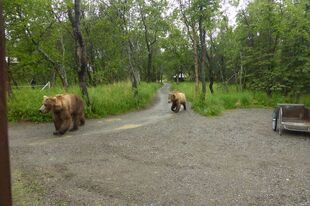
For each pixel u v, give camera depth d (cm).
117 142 865
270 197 503
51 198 486
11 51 1470
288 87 1869
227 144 859
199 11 1559
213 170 634
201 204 475
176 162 685
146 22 2584
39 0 1364
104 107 1442
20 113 1242
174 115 1430
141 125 1149
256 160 710
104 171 620
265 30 2058
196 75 1819
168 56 4503
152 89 2842
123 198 492
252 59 2050
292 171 634
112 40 2588
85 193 509
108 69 2703
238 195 509
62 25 1742
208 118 1337
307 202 485
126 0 1803
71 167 642
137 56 3369
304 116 1075
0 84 175
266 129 1104
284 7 1855
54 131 1031
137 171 622
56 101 946
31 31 1516
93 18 2652
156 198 494
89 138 917
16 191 505
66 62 2155
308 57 1753
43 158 706
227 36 2352
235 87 2552
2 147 179
